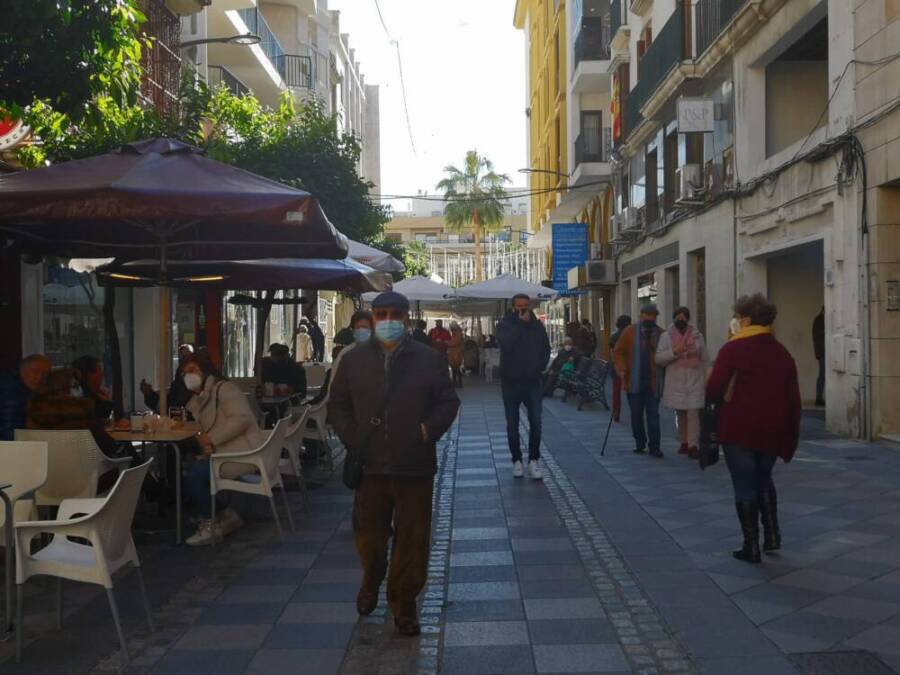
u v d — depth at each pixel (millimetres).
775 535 7094
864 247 12812
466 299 31172
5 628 5684
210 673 4945
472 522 8609
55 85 8289
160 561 7379
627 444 13844
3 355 12805
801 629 5426
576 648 5238
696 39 20188
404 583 5445
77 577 5164
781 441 6832
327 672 4941
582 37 33000
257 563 7277
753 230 17453
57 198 6711
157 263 10312
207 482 7980
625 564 6980
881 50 12258
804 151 14891
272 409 12422
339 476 11727
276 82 32094
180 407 10750
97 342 16859
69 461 6809
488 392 26328
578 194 37188
